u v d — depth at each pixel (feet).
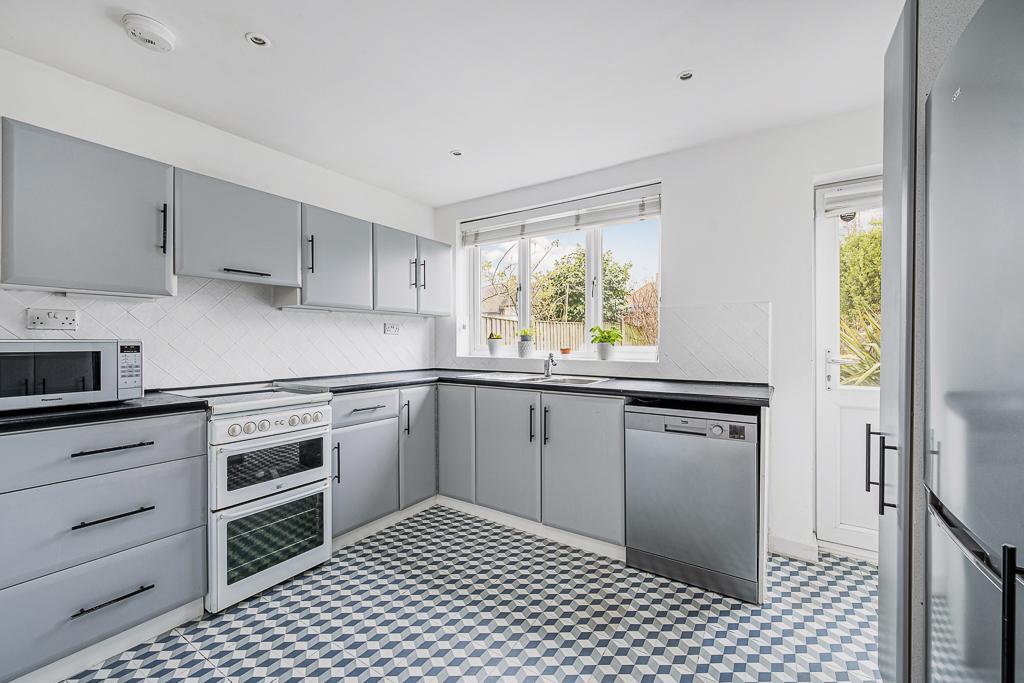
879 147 7.67
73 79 6.77
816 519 8.64
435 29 5.77
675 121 8.23
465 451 10.41
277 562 7.23
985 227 2.43
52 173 5.80
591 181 10.72
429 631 6.19
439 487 10.96
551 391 9.01
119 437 5.68
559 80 6.94
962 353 2.74
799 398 8.30
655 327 10.55
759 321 8.64
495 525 9.88
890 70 4.42
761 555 6.73
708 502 7.10
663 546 7.54
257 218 7.98
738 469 6.85
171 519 6.14
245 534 6.84
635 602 6.86
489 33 5.86
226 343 8.64
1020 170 2.05
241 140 8.86
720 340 9.00
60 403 5.46
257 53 6.25
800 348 8.30
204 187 7.28
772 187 8.54
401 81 6.95
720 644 5.88
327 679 5.31
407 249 11.09
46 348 5.39
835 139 8.01
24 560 4.97
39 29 5.70
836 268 8.49
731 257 8.93
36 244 5.67
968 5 3.08
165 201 6.84
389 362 12.00
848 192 8.30
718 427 7.00
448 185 11.64
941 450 3.10
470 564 8.12
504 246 12.98
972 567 2.63
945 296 3.03
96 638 5.46
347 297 9.60
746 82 7.00
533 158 9.91
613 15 5.53
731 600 6.89
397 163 10.18
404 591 7.21
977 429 2.53
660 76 6.84
